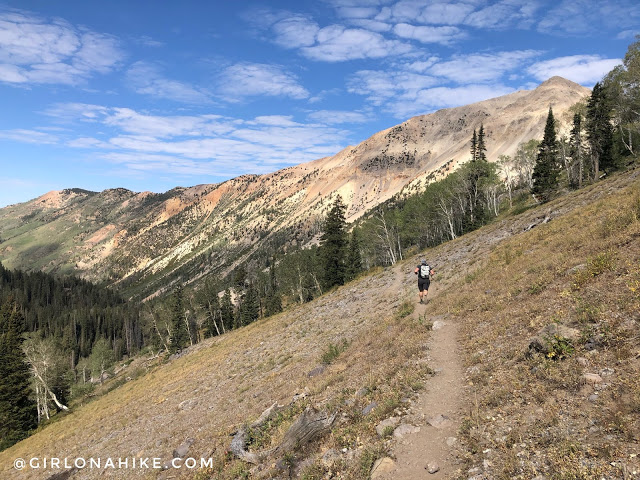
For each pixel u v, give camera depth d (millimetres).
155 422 23344
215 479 10062
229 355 34875
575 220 19797
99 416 33375
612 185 28844
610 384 5922
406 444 6805
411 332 13969
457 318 14094
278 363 23188
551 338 7773
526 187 86312
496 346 9547
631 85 54375
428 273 19734
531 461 5152
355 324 23703
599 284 9422
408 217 76938
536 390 6676
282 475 8047
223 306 100625
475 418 6688
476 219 68688
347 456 7340
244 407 16938
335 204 72000
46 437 33969
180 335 86500
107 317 168750
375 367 11914
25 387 48438
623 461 4449
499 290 14586
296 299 95250
